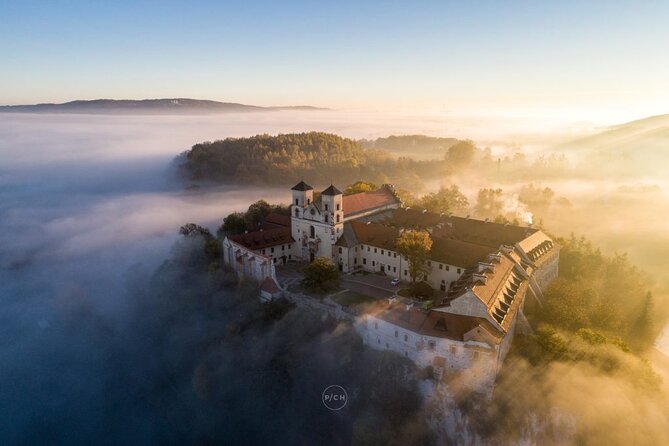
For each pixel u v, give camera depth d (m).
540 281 120.12
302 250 142.00
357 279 125.56
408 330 89.50
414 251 113.25
